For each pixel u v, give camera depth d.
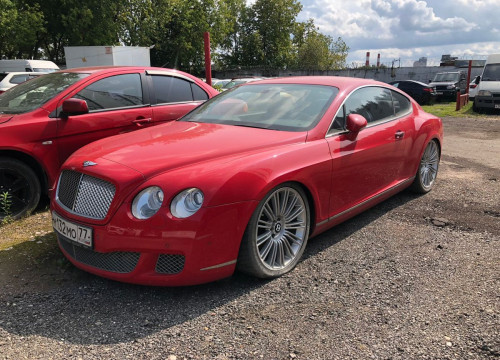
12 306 2.68
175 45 37.06
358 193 3.80
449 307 2.68
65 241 2.96
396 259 3.39
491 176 6.17
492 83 16.64
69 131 4.44
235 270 3.05
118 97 4.95
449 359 2.20
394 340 2.35
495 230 4.02
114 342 2.34
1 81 13.70
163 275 2.62
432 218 4.34
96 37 29.48
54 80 4.89
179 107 5.48
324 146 3.36
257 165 2.84
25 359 2.19
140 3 33.34
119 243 2.59
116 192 2.62
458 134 11.23
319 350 2.27
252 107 3.88
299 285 2.97
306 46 53.31
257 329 2.45
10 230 3.92
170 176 2.65
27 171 4.18
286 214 3.10
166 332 2.43
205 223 2.56
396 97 4.72
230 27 41.41
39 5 27.30
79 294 2.84
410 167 4.70
